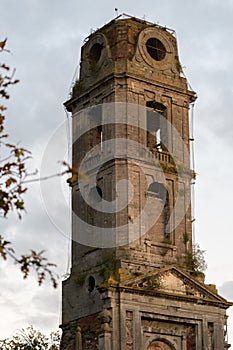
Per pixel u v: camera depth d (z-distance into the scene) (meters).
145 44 98.88
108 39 99.31
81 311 91.12
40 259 30.94
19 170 31.53
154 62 98.88
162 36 100.94
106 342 83.88
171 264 90.62
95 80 98.81
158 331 87.94
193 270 93.19
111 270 88.38
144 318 87.19
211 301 91.44
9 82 31.30
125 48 97.81
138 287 86.88
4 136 31.44
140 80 96.81
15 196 31.42
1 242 30.88
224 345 91.19
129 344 85.06
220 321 91.81
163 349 88.38
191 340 90.00
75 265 94.69
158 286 88.00
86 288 91.25
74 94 101.50
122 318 85.19
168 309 88.38
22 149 31.56
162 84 98.38
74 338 90.88
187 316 89.50
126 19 99.69
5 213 31.30
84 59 101.75
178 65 101.12
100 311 87.75
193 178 97.94
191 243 94.88
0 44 31.05
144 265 89.62
